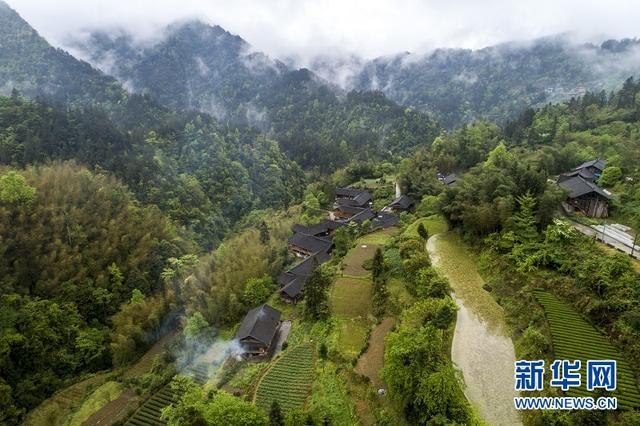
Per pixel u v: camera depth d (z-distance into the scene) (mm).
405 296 46750
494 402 30734
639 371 29969
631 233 49531
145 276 77812
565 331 35312
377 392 34719
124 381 55344
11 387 53844
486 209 52062
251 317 56062
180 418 35062
